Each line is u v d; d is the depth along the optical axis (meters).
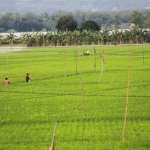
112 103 152.12
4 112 142.88
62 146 106.44
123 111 139.88
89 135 115.38
